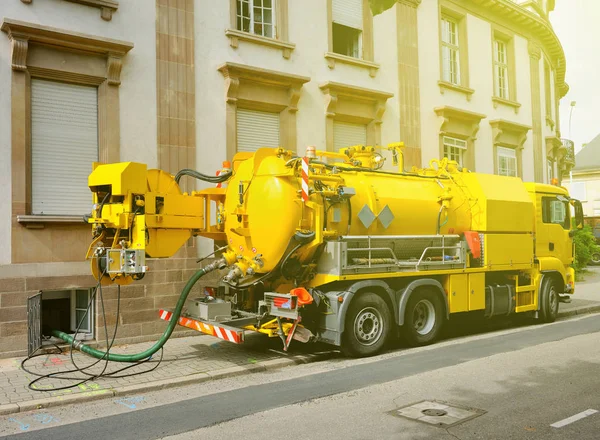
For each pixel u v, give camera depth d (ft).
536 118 64.59
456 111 50.37
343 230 27.12
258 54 37.19
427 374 22.40
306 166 24.77
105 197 24.08
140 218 23.41
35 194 28.37
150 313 30.68
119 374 22.72
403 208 29.35
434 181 32.55
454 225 32.12
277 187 25.11
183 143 33.04
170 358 25.91
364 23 44.34
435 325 29.78
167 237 24.91
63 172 29.30
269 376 23.07
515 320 38.91
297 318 24.41
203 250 33.17
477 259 32.89
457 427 15.83
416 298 29.01
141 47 31.76
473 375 22.04
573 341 29.73
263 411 17.85
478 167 55.06
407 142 46.75
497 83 60.18
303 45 39.75
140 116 31.50
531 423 16.11
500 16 59.36
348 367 24.27
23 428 16.78
